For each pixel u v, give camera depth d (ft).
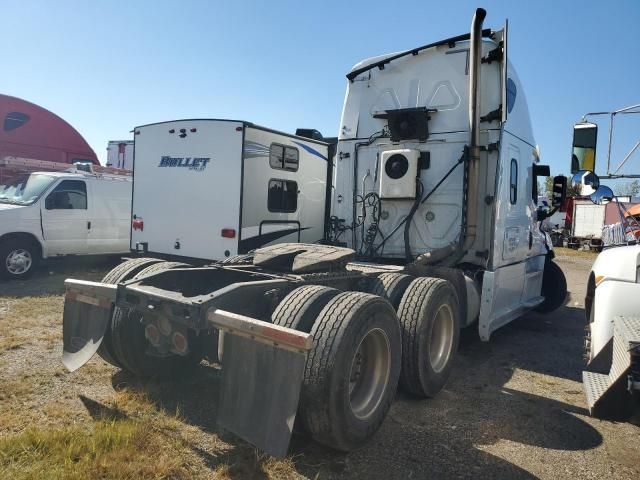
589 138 15.87
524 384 16.29
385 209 21.13
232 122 23.54
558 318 27.86
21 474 9.09
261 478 9.74
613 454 11.60
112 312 13.51
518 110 20.74
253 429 9.41
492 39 19.24
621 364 10.41
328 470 10.26
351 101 22.06
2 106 44.98
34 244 30.91
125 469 9.45
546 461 11.14
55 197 31.89
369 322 10.88
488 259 18.60
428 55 20.33
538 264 25.18
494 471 10.59
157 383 14.20
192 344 12.44
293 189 27.58
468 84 19.49
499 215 18.88
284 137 26.50
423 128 19.83
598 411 10.65
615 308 12.31
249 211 24.14
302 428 10.45
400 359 12.34
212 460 10.27
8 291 26.35
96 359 15.97
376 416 11.35
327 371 9.91
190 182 24.82
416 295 14.21
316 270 13.76
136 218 27.12
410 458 10.98
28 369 14.80
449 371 15.31
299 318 10.66
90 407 12.39
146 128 26.55
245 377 9.72
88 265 36.42
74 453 9.95
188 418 12.09
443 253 18.69
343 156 22.17
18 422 11.37
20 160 39.52
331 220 22.39
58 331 18.85
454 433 12.34
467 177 18.71
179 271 13.26
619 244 17.57
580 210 94.17
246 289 11.21
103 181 34.47
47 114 47.75
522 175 21.48
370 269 16.46
